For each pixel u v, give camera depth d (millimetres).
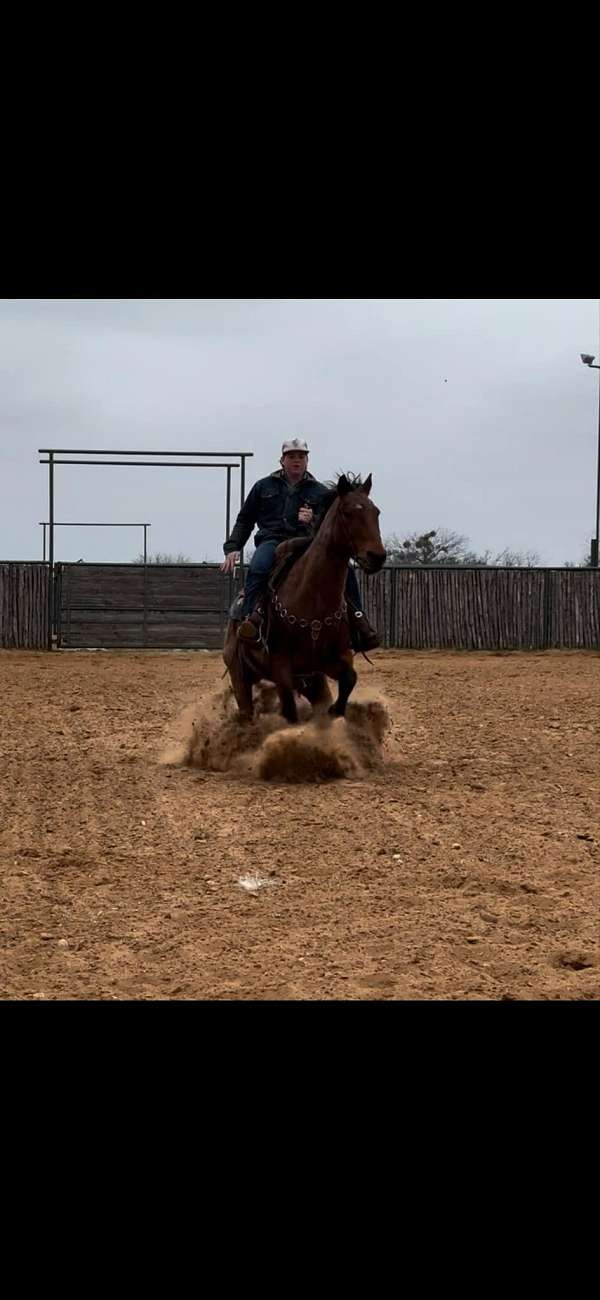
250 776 10703
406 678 22594
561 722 15000
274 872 7289
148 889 6922
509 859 7613
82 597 30781
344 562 10008
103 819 8805
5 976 5395
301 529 11016
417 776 10641
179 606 30984
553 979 5398
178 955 5703
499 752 12273
